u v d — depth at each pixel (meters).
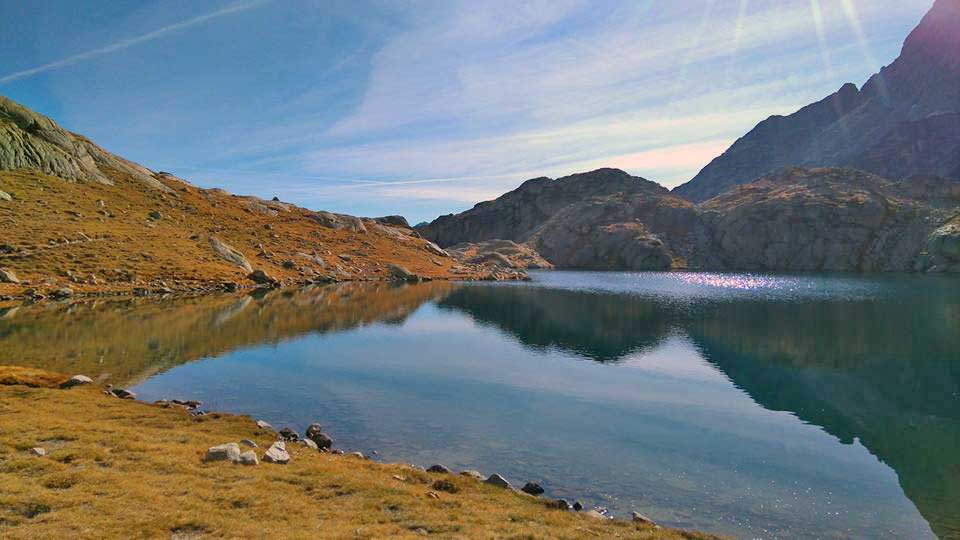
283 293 102.31
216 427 25.17
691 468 25.14
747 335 64.75
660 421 32.34
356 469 20.25
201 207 164.75
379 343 56.75
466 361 48.66
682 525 19.47
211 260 115.81
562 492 21.91
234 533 13.05
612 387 40.25
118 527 12.77
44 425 21.28
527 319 78.88
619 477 23.80
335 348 53.00
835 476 24.61
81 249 96.44
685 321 76.69
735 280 179.25
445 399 35.97
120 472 16.66
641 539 16.03
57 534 12.11
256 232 160.50
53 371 36.78
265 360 45.84
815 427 31.81
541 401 36.09
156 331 55.53
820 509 21.25
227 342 52.59
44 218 105.25
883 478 24.47
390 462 24.27
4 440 18.86
